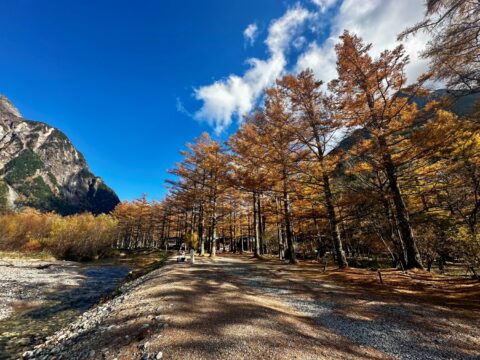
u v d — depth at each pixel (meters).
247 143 16.31
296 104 14.88
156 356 3.98
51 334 8.01
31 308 11.29
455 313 6.40
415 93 11.25
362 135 13.11
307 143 14.45
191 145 25.30
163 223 48.03
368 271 12.52
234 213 33.00
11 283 16.58
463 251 11.98
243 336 4.74
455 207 14.30
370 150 12.06
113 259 37.62
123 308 7.03
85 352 4.71
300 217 15.98
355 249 29.61
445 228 14.75
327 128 13.93
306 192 17.53
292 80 14.73
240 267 15.41
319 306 7.22
